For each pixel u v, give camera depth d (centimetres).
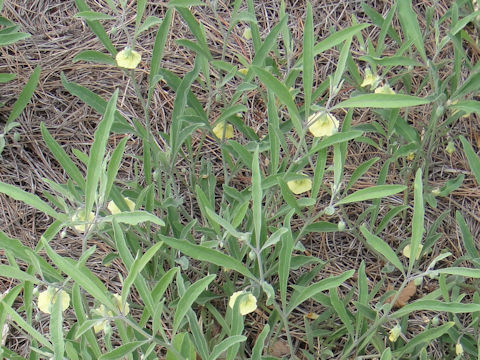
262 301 51
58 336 30
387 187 37
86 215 34
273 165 44
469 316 53
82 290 53
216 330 51
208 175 53
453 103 48
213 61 48
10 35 50
